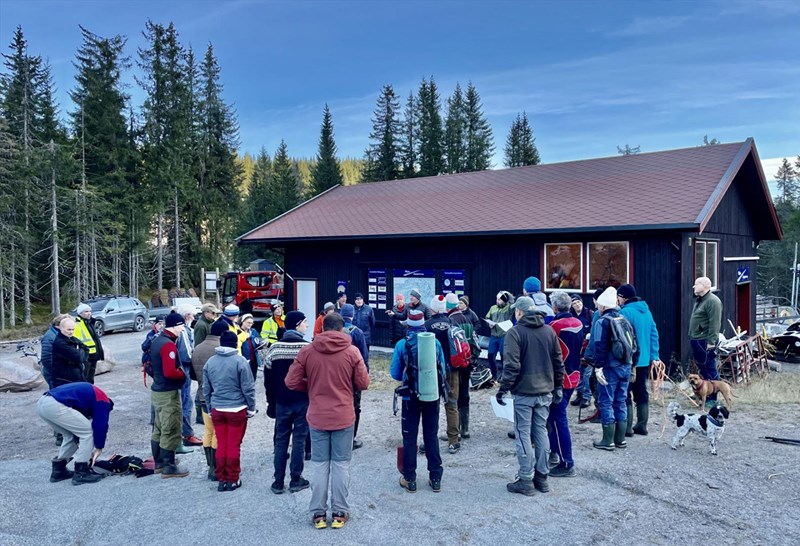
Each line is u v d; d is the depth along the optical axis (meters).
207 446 5.64
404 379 5.05
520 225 12.25
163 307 26.34
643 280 10.85
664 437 6.46
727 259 12.83
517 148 58.97
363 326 11.21
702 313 7.66
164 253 40.09
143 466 6.00
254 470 5.94
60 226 32.31
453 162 52.25
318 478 4.35
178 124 39.62
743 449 5.94
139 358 16.16
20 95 35.75
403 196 18.11
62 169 30.45
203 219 41.59
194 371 5.96
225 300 23.75
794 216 40.66
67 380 6.77
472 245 13.49
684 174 12.62
